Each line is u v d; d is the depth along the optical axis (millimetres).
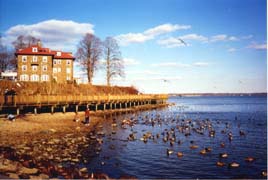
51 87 61375
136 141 27703
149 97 85812
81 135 29859
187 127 37844
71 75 81062
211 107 96375
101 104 60406
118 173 17938
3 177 14281
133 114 56531
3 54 87062
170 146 25953
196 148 25375
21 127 31562
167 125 41125
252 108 89438
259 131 36344
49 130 31172
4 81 53219
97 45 75500
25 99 37875
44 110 45562
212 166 19922
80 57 75312
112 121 43531
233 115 61375
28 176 14977
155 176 17688
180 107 90500
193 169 19172
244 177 17672
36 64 73500
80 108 53062
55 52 81375
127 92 91188
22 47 90062
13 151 21125
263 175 17922
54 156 20672
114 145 25594
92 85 76750
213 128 38906
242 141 29125
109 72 76438
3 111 38375
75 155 21438
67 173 16422
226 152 24125
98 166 19125
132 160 20969
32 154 20766
